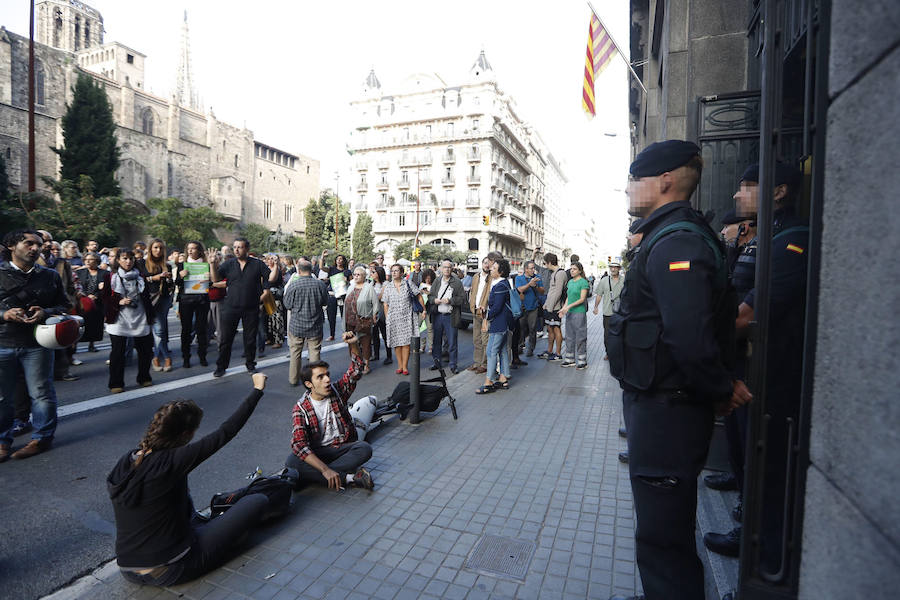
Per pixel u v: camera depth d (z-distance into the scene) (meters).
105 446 4.72
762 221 1.76
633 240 3.54
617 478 3.92
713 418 1.82
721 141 4.40
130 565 2.52
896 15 0.90
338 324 14.02
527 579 2.62
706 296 1.60
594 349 11.04
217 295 7.60
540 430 5.13
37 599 2.54
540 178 90.56
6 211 22.72
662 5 7.95
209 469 4.26
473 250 60.28
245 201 78.88
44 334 4.24
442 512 3.37
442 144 61.75
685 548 1.80
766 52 1.76
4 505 3.58
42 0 74.94
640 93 16.02
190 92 101.44
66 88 51.84
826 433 1.17
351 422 4.09
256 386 2.89
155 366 8.22
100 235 26.08
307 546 2.96
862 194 1.03
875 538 0.92
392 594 2.51
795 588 1.55
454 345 8.32
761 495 1.72
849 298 1.08
